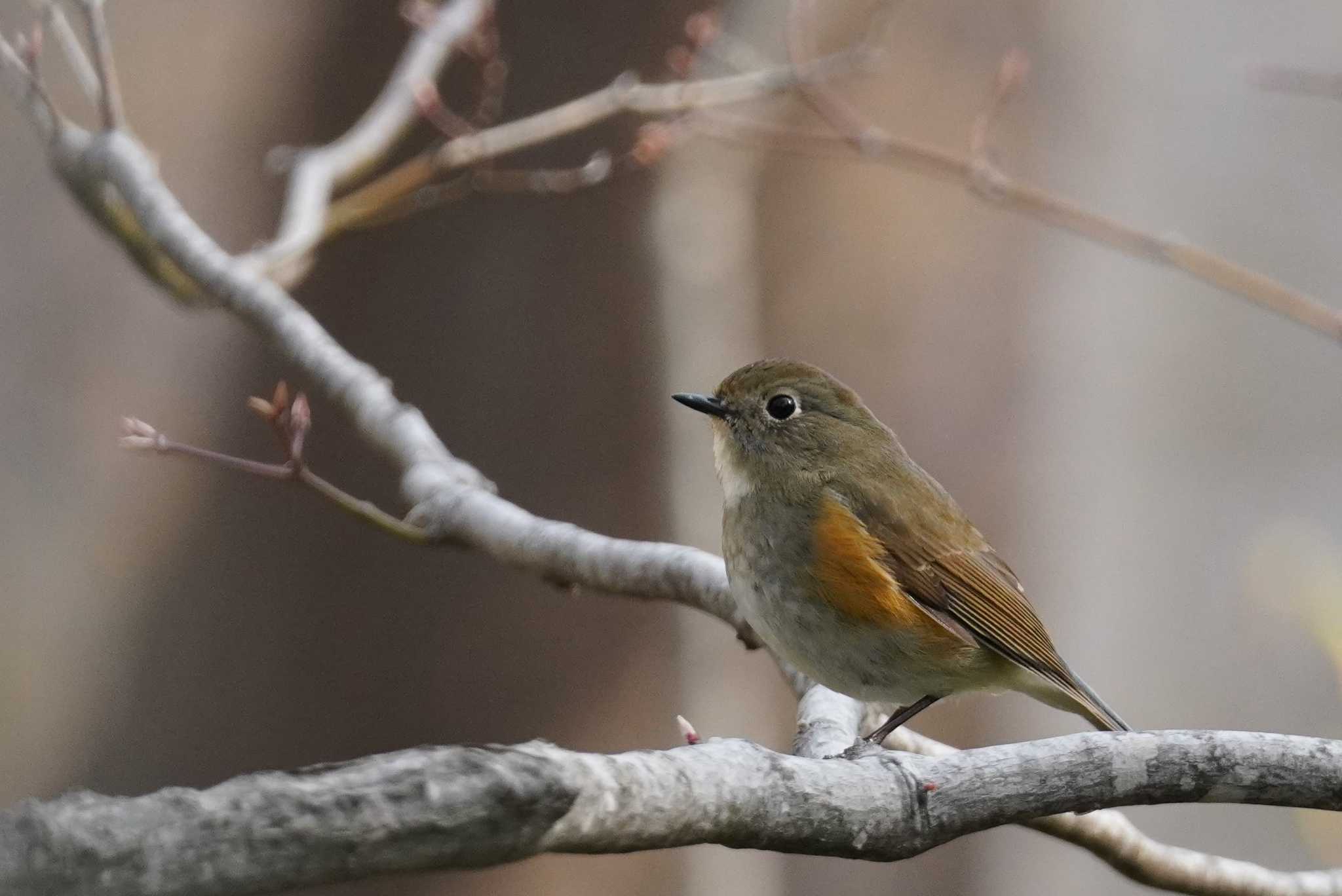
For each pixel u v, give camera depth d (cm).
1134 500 1428
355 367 947
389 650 1190
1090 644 1411
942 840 484
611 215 1202
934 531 750
